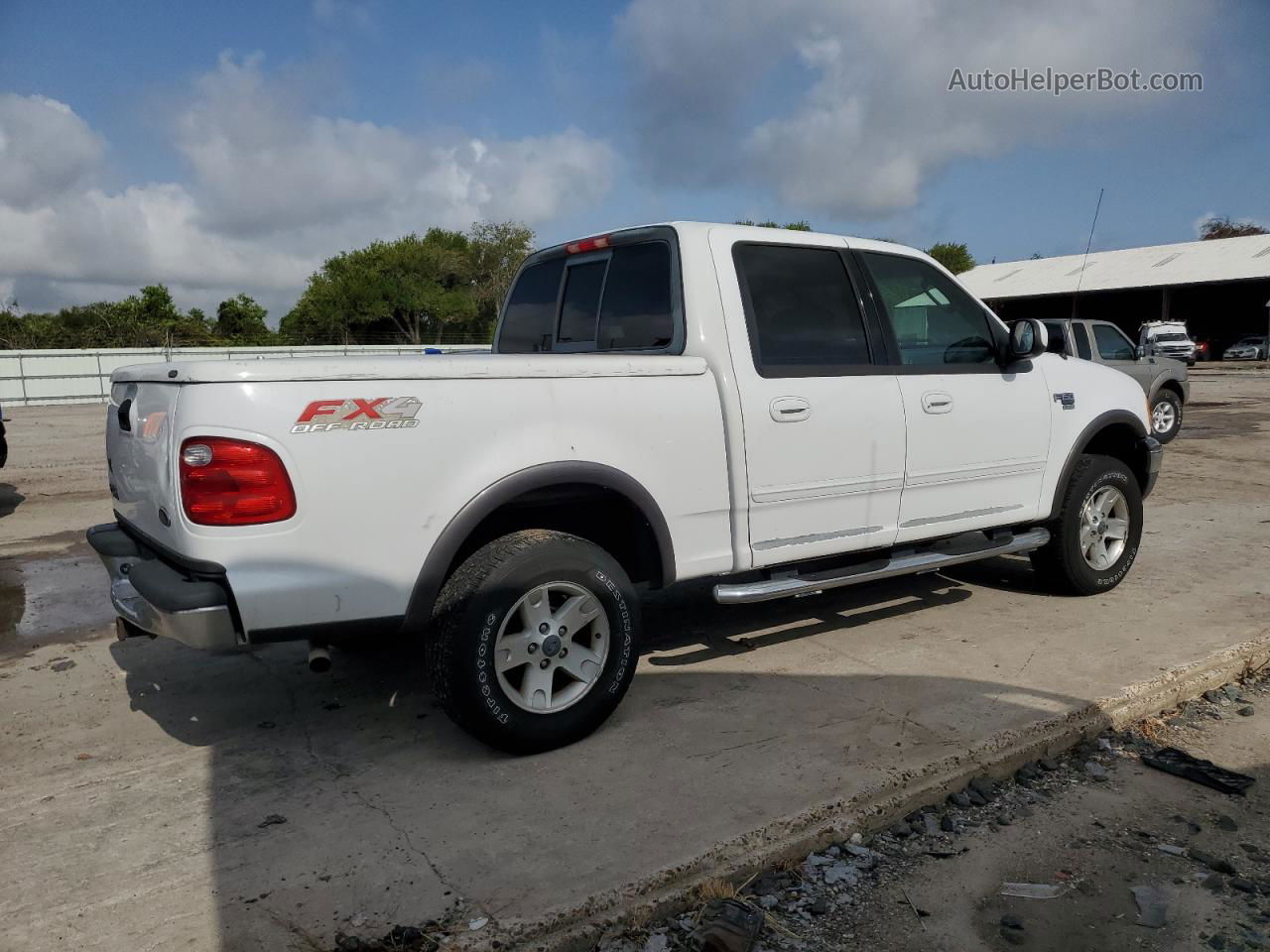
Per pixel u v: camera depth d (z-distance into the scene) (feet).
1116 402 18.20
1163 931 8.59
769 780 10.81
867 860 9.75
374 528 10.57
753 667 14.66
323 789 11.01
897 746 11.60
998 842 10.10
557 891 8.78
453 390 10.96
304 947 8.09
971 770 11.16
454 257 201.26
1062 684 13.51
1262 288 152.56
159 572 10.73
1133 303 165.17
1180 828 10.34
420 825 10.08
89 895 8.93
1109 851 9.90
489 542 11.79
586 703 11.87
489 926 8.30
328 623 10.53
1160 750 12.23
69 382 109.50
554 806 10.39
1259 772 11.66
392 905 8.64
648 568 13.16
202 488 9.92
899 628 16.49
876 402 14.43
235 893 8.90
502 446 11.23
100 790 11.11
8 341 131.34
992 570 20.53
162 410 10.63
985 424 15.88
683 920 8.74
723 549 13.21
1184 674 13.88
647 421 12.29
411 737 12.48
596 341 14.96
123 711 13.58
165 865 9.44
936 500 15.44
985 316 16.37
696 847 9.46
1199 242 160.25
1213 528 24.77
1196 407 63.31
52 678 14.99
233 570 10.01
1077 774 11.62
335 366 10.37
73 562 23.62
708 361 13.00
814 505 13.97
